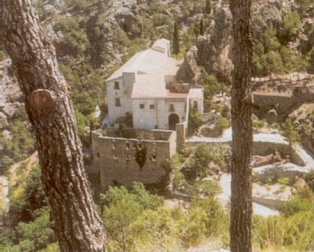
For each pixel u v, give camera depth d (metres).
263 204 49.66
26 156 82.38
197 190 52.75
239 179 12.30
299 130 59.53
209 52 71.81
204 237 19.25
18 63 7.46
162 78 67.94
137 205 46.28
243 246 12.64
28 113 7.64
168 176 56.81
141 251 18.02
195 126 63.62
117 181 61.09
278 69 69.75
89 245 7.96
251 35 11.59
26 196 61.59
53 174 7.73
